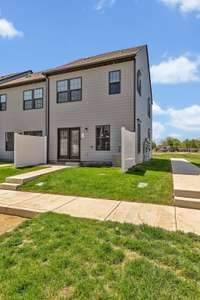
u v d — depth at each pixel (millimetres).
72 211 5223
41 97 15586
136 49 13758
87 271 2748
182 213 5031
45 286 2492
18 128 16625
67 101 14312
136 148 12672
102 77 13164
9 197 6668
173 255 3072
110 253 3125
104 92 13109
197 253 3119
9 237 3883
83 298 2293
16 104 16734
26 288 2463
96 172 9445
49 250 3273
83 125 13781
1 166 12133
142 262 2883
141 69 14469
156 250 3197
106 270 2754
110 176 8430
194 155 28875
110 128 12953
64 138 14516
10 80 18797
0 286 2506
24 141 12242
